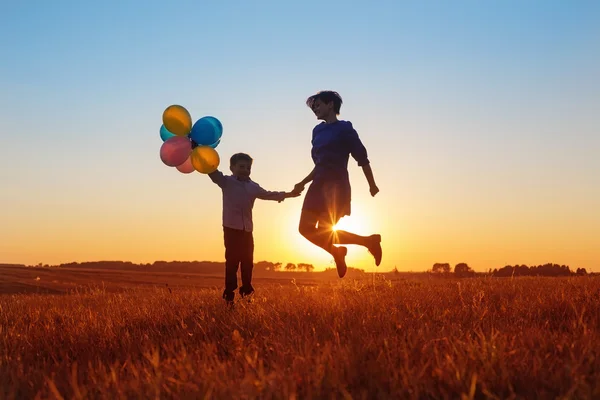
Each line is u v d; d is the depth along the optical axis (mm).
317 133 7922
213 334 6355
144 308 9117
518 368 3793
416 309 7188
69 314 9109
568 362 3771
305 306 7773
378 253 7656
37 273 88938
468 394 3426
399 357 4270
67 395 3945
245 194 9266
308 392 3471
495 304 8086
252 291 9453
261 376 3707
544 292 9180
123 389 3811
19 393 4234
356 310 7145
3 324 8539
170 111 8391
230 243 9227
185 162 8875
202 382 3736
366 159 7777
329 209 7648
